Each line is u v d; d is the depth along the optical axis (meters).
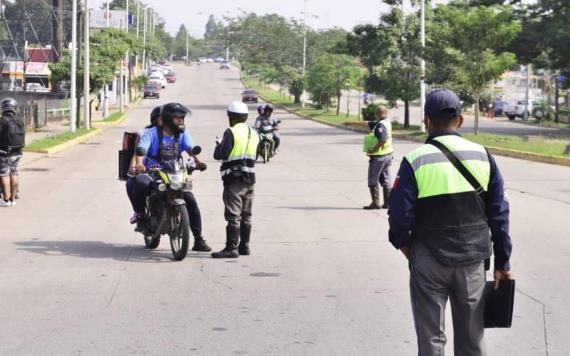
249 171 11.80
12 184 17.25
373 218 15.84
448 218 5.51
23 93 57.56
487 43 41.91
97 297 9.47
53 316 8.65
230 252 11.80
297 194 19.84
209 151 34.03
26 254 12.03
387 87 52.28
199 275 10.66
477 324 5.62
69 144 37.06
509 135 48.53
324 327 8.28
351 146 38.78
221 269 11.02
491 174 5.57
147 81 102.31
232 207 11.80
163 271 10.89
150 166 11.82
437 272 5.54
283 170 26.42
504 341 7.91
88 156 31.72
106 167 26.84
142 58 118.12
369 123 17.27
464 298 5.57
